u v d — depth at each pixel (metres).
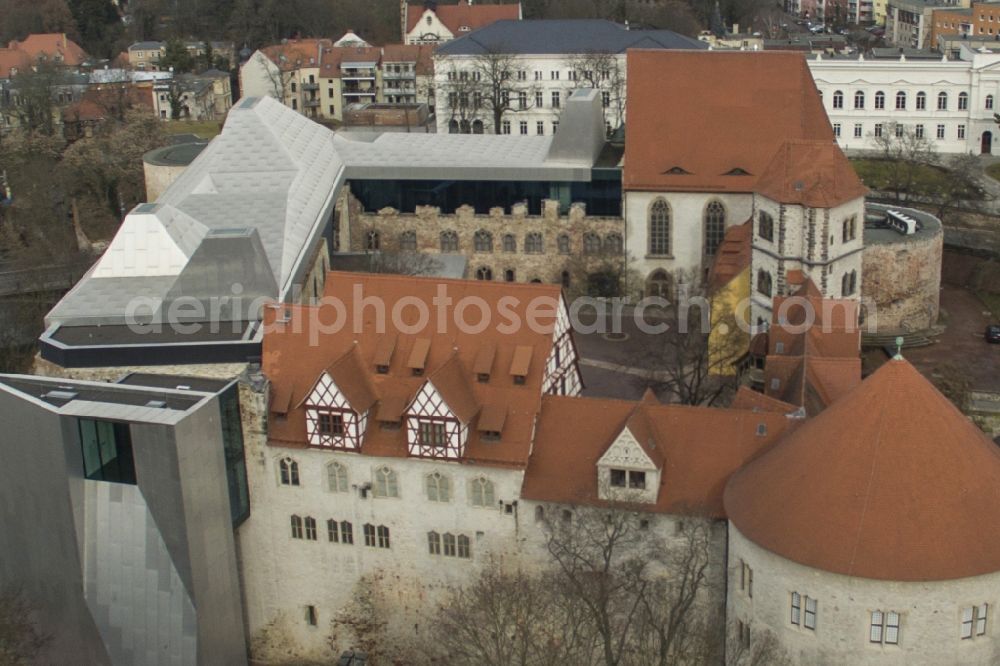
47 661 116.44
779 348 134.12
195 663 110.19
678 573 104.50
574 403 109.62
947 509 90.31
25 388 112.62
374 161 188.50
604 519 104.94
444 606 113.38
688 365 154.12
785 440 99.56
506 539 109.50
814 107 176.62
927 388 94.25
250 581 118.00
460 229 187.12
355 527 113.38
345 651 117.56
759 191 151.00
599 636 105.50
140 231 130.75
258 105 171.88
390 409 110.81
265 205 150.12
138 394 109.81
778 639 95.19
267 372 114.62
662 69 178.50
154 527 108.31
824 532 91.50
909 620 89.88
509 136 196.25
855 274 154.25
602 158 188.88
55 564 112.50
